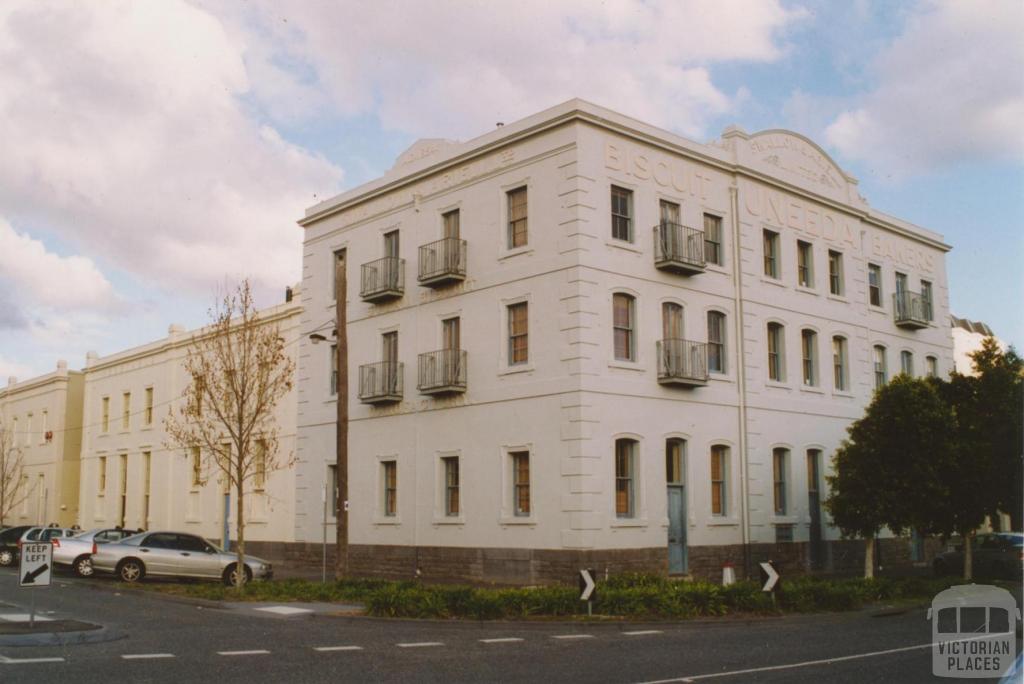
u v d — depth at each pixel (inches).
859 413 1301.7
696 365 1057.5
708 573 1050.1
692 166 1118.4
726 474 1101.1
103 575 1095.6
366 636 601.9
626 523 970.1
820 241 1286.9
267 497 1386.6
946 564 1214.9
